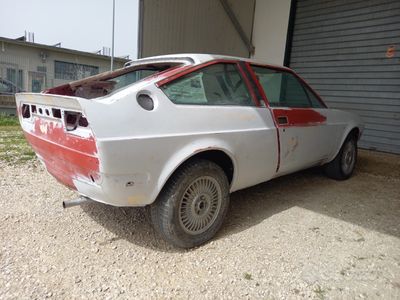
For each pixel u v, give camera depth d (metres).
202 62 2.57
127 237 2.51
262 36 8.71
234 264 2.22
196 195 2.36
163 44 7.42
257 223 2.87
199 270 2.14
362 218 3.09
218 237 2.58
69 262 2.15
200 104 2.44
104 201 2.10
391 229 2.87
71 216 2.81
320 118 3.63
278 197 3.58
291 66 8.15
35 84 18.02
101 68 20.73
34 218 2.74
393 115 6.44
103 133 1.86
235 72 2.84
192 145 2.27
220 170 2.49
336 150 4.07
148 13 7.01
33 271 2.03
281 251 2.41
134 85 2.18
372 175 4.75
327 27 7.30
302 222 2.93
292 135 3.17
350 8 6.88
